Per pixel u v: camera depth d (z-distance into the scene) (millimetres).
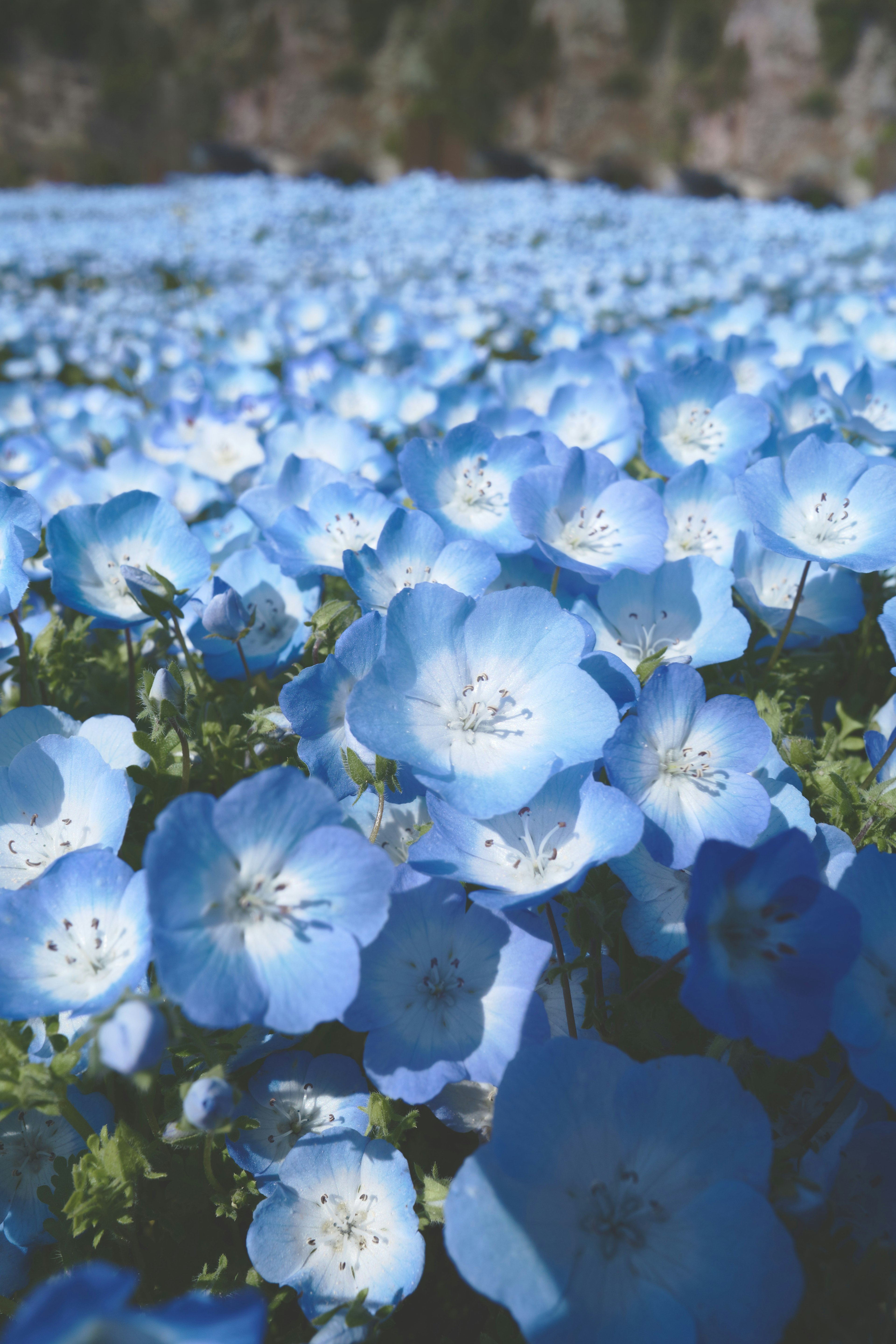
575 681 146
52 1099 127
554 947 149
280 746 177
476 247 838
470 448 210
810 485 191
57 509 267
